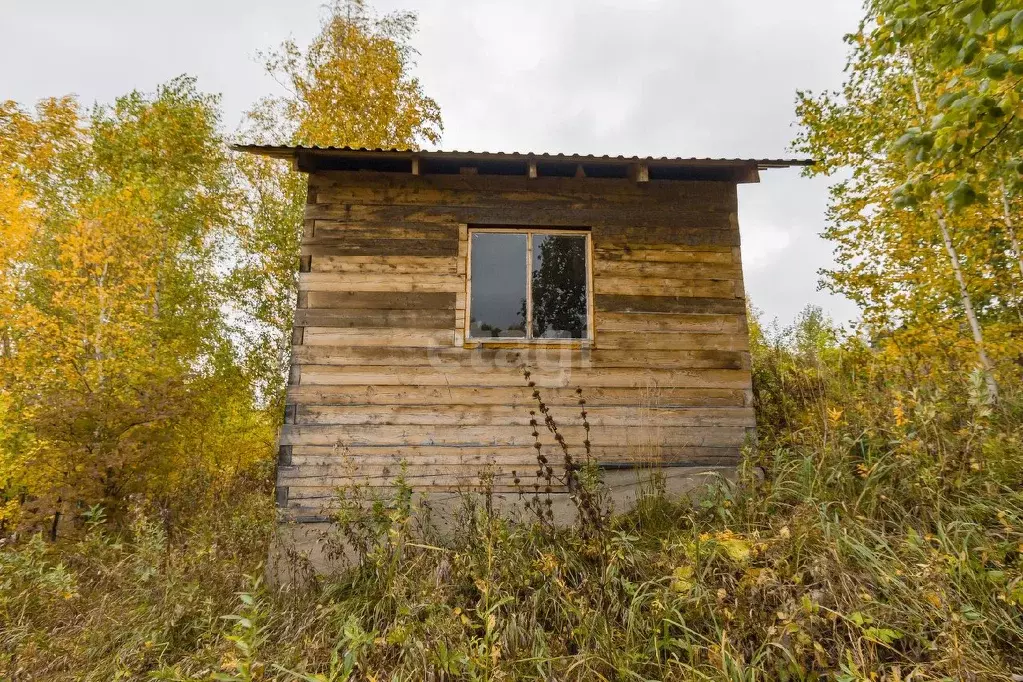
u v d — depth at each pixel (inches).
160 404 354.3
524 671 117.0
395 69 624.4
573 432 226.2
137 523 205.8
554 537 168.4
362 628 145.5
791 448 213.6
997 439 152.8
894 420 172.4
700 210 250.4
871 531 128.3
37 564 198.2
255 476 472.7
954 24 131.0
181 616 150.6
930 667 95.3
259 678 105.5
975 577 108.8
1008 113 123.5
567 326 237.5
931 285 332.2
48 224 554.3
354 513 184.9
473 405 226.7
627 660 111.3
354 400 223.5
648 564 147.1
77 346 433.1
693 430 230.1
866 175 347.6
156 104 592.7
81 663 133.6
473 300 237.1
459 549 174.4
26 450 375.9
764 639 109.2
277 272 553.6
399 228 239.0
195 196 586.6
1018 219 311.1
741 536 145.6
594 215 245.9
